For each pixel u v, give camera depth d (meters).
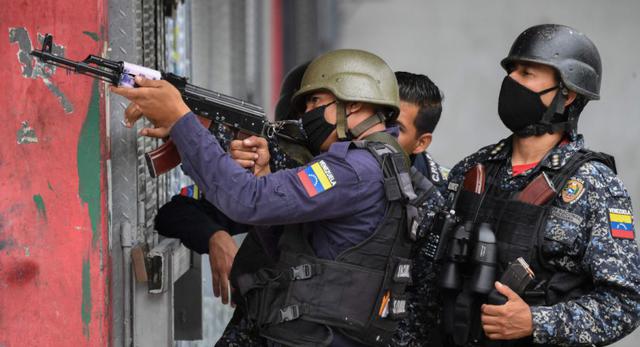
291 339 6.45
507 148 7.54
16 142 6.54
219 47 20.48
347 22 41.84
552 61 7.11
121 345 7.21
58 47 6.48
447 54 37.88
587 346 6.86
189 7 11.27
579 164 7.03
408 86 8.31
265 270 6.66
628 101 32.22
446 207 7.65
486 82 35.31
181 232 8.12
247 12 21.98
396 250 6.55
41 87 6.51
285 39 29.56
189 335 9.92
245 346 7.53
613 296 6.77
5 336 6.61
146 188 7.84
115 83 6.28
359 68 6.69
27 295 6.61
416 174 7.65
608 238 6.80
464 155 29.48
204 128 6.38
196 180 6.39
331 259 6.49
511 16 41.78
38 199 6.57
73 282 6.62
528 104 7.20
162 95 6.29
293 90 8.79
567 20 40.28
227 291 7.93
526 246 6.93
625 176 26.50
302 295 6.43
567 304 6.81
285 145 6.94
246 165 6.75
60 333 6.64
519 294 6.81
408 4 44.19
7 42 6.48
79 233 6.59
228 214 6.33
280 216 6.27
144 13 7.93
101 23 6.52
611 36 37.75
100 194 6.59
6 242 6.58
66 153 6.55
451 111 33.00
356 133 6.69
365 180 6.41
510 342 7.05
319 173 6.33
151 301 7.40
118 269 7.15
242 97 21.81
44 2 6.46
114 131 7.08
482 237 6.96
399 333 7.60
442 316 7.41
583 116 31.31
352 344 6.49
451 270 7.16
